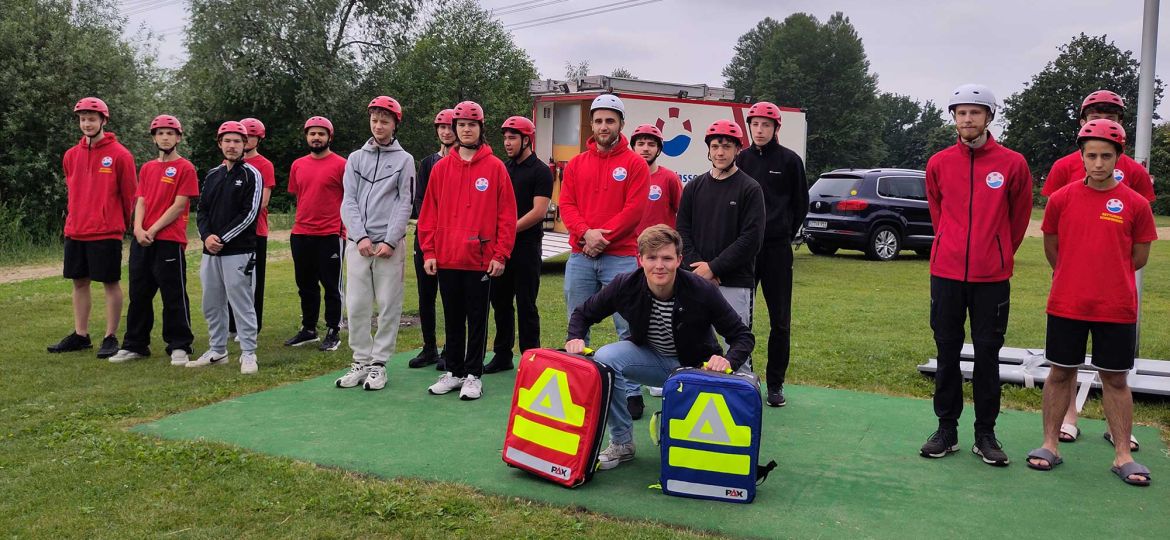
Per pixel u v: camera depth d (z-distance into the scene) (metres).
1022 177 4.08
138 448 4.23
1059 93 53.84
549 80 14.13
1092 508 3.62
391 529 3.30
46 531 3.23
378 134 5.64
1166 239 23.41
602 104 5.39
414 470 4.02
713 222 5.00
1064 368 4.13
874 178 15.73
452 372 5.58
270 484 3.76
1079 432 4.74
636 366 4.17
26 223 16.83
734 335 3.99
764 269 5.30
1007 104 56.34
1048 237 4.27
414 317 8.71
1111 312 3.97
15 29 16.75
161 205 6.46
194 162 32.16
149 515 3.39
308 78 31.94
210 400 5.35
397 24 34.72
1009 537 3.30
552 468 3.84
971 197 4.17
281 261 15.05
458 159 5.32
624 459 4.21
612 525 3.37
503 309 6.20
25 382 5.78
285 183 33.09
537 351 3.99
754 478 3.62
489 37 35.34
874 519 3.47
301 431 4.68
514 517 3.46
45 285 11.63
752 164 5.29
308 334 7.40
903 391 5.75
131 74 18.19
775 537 3.28
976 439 4.32
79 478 3.81
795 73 60.25
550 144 14.04
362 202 5.68
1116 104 4.56
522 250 6.04
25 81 16.64
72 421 4.79
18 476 3.84
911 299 10.67
